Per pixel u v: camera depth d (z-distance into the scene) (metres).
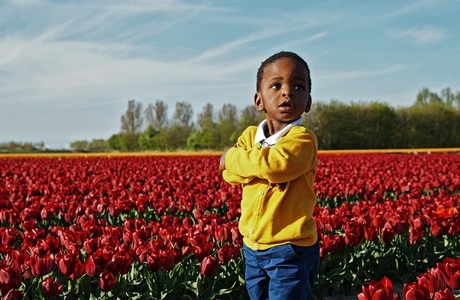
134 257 5.25
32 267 4.55
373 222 6.57
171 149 67.88
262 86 3.71
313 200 3.80
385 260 6.27
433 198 9.15
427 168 17.47
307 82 3.66
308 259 3.70
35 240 5.97
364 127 66.06
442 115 69.00
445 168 17.12
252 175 3.62
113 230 6.25
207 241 5.81
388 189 11.59
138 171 17.03
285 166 3.49
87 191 11.55
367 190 10.90
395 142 67.62
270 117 3.78
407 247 6.59
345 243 6.04
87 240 5.41
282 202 3.65
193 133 67.75
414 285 3.50
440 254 6.61
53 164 24.05
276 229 3.65
